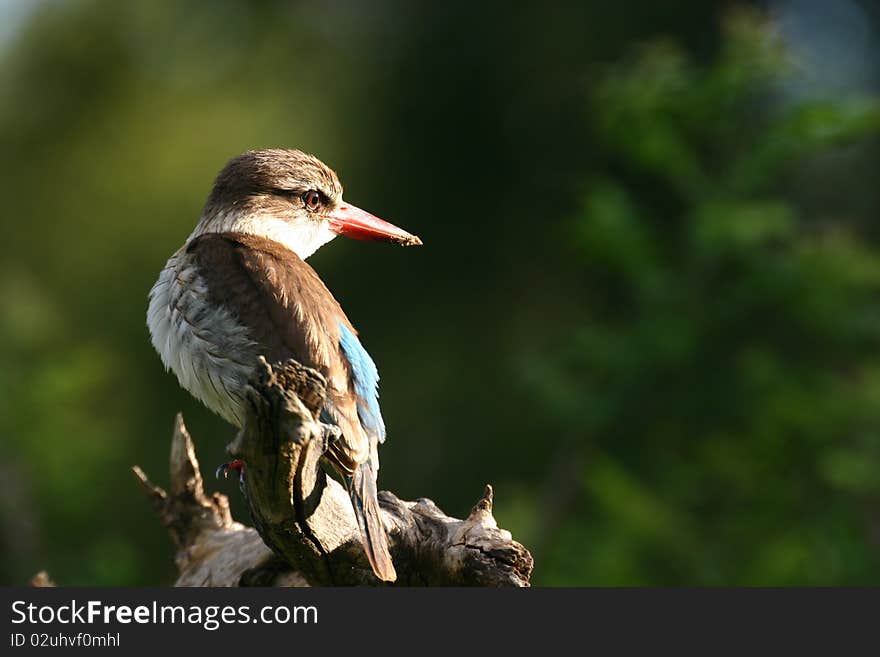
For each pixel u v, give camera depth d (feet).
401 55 50.90
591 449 41.60
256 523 23.58
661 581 39.65
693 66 48.34
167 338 28.07
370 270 49.19
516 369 42.19
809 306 39.63
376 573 23.00
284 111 51.21
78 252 51.72
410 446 47.78
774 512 39.81
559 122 48.91
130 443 48.83
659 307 40.22
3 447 43.11
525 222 48.98
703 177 41.29
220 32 53.11
